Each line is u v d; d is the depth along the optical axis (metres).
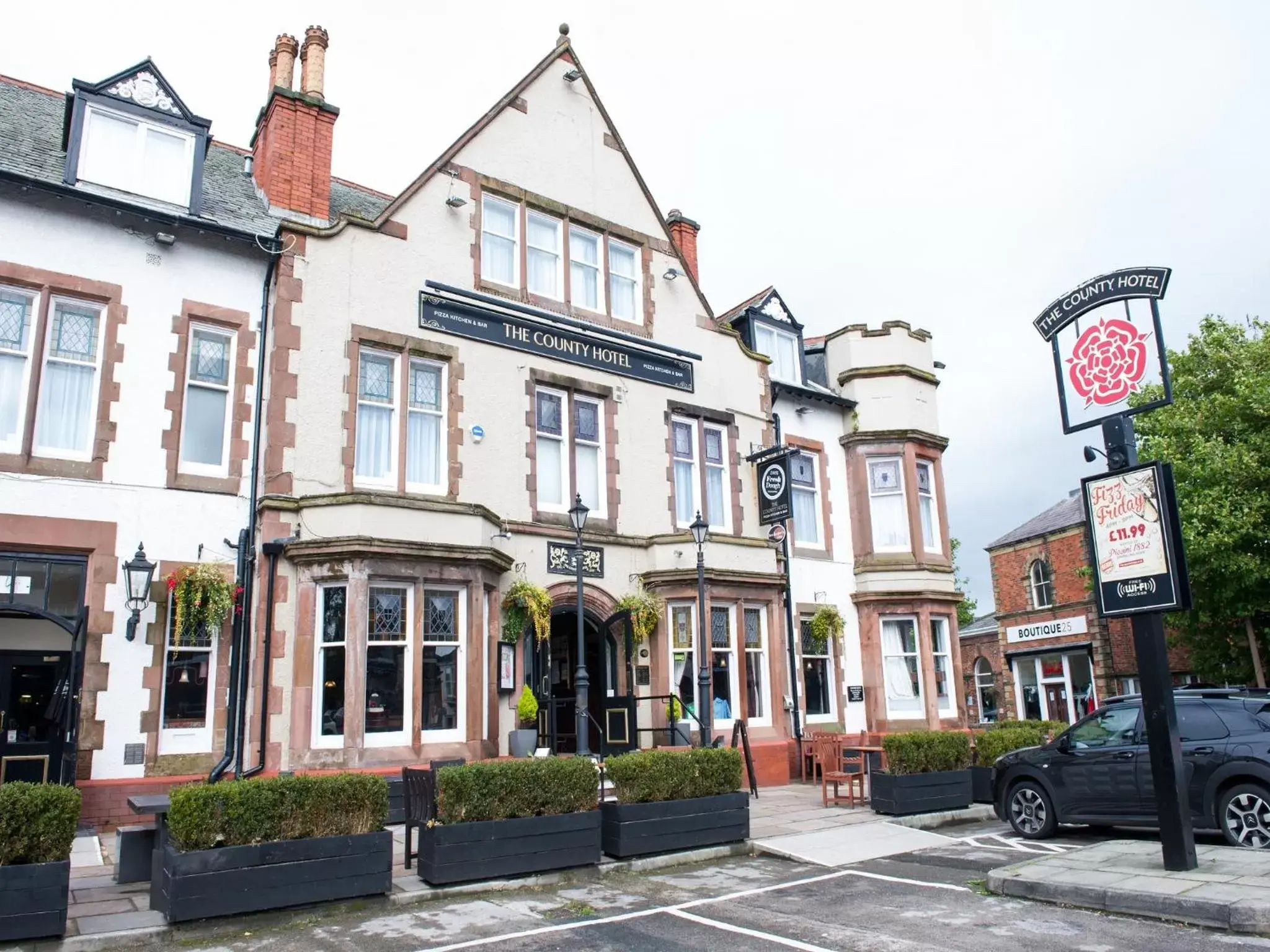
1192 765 10.18
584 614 15.90
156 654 12.14
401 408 14.40
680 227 22.14
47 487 11.84
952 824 12.77
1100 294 9.64
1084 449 9.62
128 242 12.95
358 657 12.28
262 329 13.79
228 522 12.95
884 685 20.31
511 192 16.48
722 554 17.30
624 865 9.72
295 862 7.85
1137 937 6.80
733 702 16.94
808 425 21.12
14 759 11.25
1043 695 35.50
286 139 15.59
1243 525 21.72
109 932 7.04
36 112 14.58
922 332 22.70
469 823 8.84
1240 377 23.20
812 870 9.84
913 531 20.81
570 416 16.42
